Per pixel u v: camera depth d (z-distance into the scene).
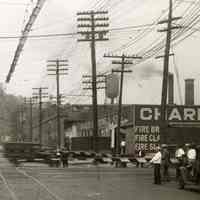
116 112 72.56
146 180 28.48
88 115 90.50
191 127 52.06
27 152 55.34
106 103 86.50
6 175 31.70
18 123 143.38
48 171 36.56
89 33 49.28
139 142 63.31
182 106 65.69
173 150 41.09
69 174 33.06
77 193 20.31
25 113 142.50
